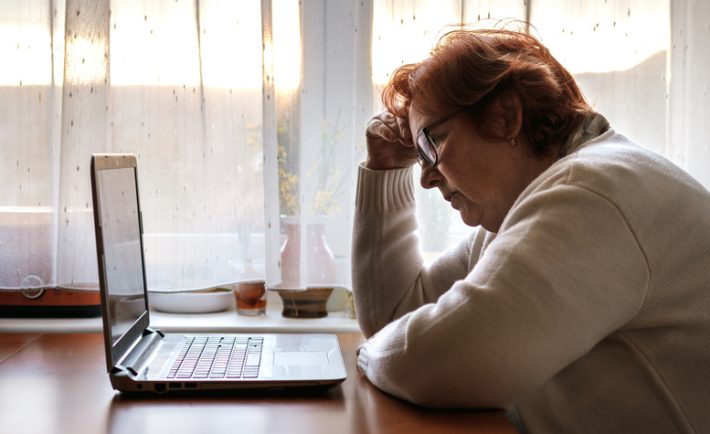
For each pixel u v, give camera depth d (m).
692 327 1.07
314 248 1.78
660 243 1.04
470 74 1.15
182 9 1.74
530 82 1.14
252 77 1.78
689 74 1.73
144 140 1.74
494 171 1.18
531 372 0.98
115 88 1.73
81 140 1.68
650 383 1.08
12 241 1.74
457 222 1.80
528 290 0.98
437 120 1.18
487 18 1.63
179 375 1.14
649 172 1.08
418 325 1.06
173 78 1.74
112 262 1.18
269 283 1.73
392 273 1.50
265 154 1.71
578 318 0.98
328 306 1.93
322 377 1.14
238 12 1.76
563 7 1.73
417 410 1.07
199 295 1.89
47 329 1.67
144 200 1.74
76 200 1.69
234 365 1.20
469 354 0.99
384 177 1.50
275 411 1.06
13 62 1.71
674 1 1.71
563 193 1.02
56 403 1.09
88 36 1.66
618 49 1.72
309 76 1.75
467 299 1.01
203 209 1.76
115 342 1.16
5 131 1.72
